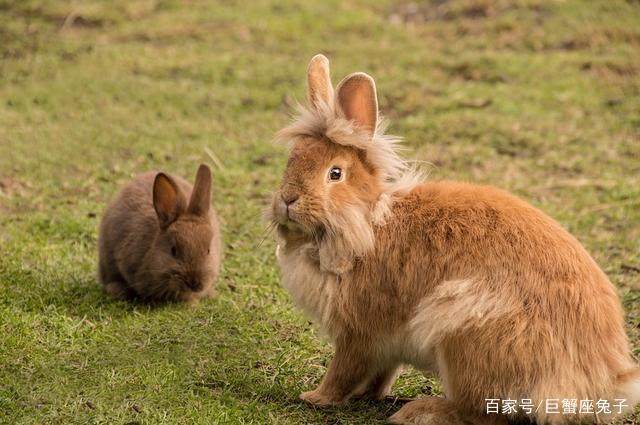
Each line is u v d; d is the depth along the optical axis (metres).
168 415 6.60
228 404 6.84
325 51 17.36
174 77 16.19
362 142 6.59
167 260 8.58
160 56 17.11
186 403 6.81
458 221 6.49
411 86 15.54
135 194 9.27
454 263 6.32
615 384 6.05
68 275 9.23
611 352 6.11
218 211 11.09
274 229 6.86
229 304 8.70
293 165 6.55
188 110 14.80
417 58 16.75
